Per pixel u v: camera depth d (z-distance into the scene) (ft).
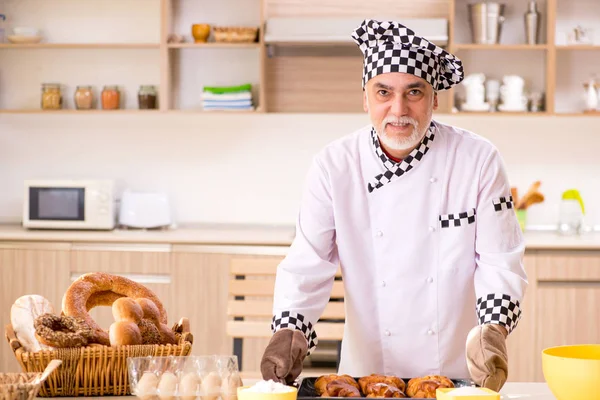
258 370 14.02
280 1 15.78
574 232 15.28
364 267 7.00
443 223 6.87
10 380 5.00
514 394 5.82
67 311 5.99
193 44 15.30
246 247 13.99
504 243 6.73
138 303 6.10
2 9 16.40
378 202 6.93
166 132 16.42
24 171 16.58
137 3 16.29
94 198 15.16
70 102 16.40
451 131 7.02
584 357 5.24
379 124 6.48
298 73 15.84
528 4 15.29
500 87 15.38
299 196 16.35
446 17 15.62
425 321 6.95
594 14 15.93
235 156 16.39
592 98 15.20
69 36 16.38
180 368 5.13
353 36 6.59
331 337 8.84
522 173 16.08
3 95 16.46
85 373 5.64
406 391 5.28
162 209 15.58
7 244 14.29
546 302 13.75
